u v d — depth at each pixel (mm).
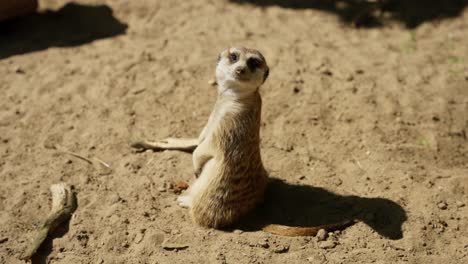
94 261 5156
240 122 5082
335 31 9344
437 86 7934
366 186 6094
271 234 5352
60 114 7207
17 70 8062
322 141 6879
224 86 5105
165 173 6238
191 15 9703
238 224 5531
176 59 8430
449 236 5426
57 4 9945
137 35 9141
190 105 7469
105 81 7871
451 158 6660
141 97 7566
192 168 6309
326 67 8219
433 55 8688
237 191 5301
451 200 5859
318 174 6305
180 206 5773
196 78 7996
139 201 5836
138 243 5316
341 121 7227
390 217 5602
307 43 8906
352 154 6660
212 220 5379
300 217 5680
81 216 5617
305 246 5238
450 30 9305
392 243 5301
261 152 6648
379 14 9734
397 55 8680
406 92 7754
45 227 5379
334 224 5438
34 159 6441
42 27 9305
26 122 7039
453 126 7168
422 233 5410
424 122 7227
